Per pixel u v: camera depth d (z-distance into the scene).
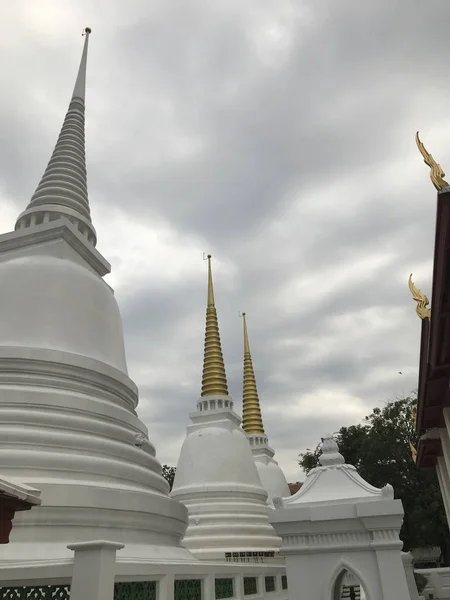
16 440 12.77
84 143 25.02
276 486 37.22
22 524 11.02
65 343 16.09
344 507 9.58
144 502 13.48
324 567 9.43
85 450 13.80
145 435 17.52
